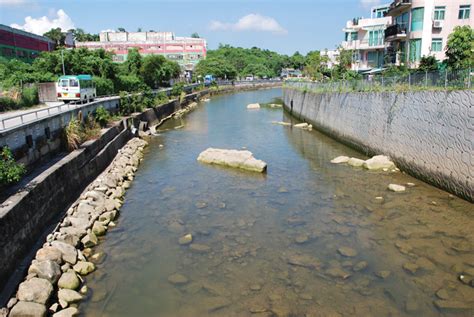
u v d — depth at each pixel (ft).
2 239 30.48
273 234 42.09
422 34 101.91
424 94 57.00
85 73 147.23
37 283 29.43
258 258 36.78
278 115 160.56
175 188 60.18
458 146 49.03
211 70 349.00
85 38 355.77
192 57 358.64
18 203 34.50
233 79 392.88
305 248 38.50
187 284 32.65
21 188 38.78
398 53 110.11
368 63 145.28
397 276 32.71
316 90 122.93
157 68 207.92
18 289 29.14
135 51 206.18
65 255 34.96
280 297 30.40
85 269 34.42
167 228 44.52
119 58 336.29
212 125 131.64
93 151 64.95
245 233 42.57
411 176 61.21
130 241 41.22
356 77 112.57
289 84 184.24
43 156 52.03
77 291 31.53
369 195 53.26
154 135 111.75
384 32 124.98
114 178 61.16
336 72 143.02
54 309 28.37
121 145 86.38
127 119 101.40
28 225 36.27
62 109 71.87
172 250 39.01
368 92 77.71
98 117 84.17
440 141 52.95
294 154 82.89
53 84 116.16
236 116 157.89
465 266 33.76
